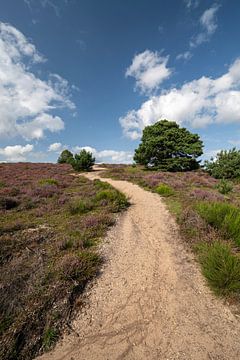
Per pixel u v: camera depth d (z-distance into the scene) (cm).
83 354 313
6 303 367
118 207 1030
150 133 3031
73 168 3064
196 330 346
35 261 510
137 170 2875
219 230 653
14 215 918
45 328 341
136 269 524
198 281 470
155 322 366
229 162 2045
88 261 512
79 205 959
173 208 1034
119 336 342
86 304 406
